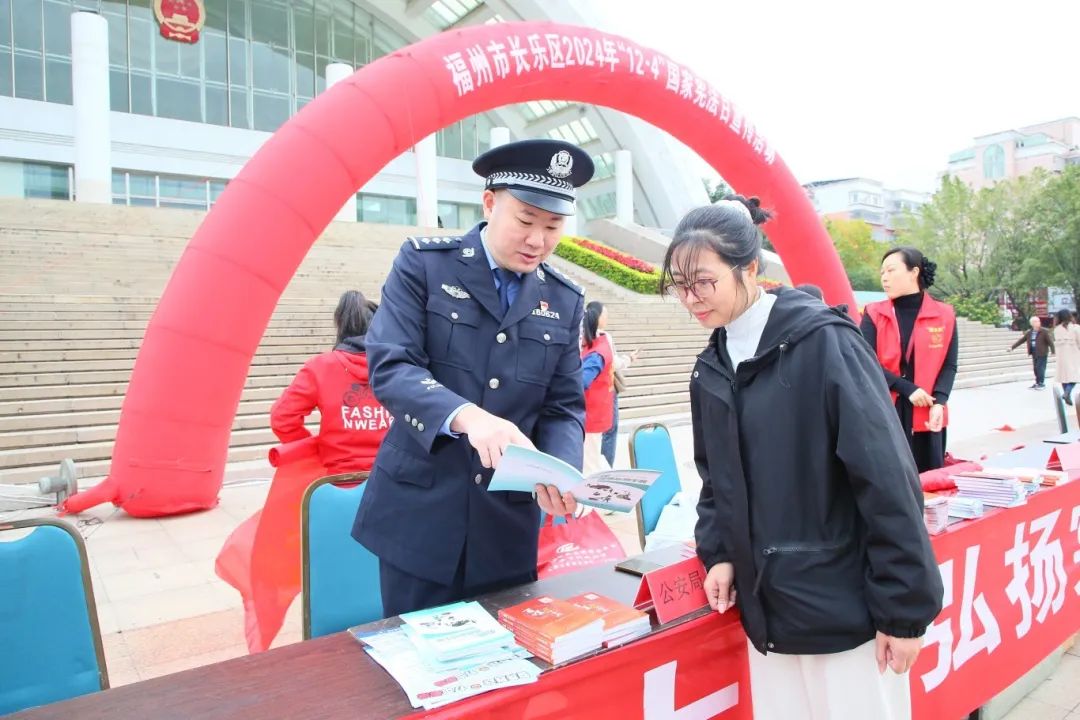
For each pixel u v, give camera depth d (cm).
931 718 197
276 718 112
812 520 140
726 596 156
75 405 706
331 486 220
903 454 132
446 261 165
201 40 2106
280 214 515
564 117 2805
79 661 164
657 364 1208
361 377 295
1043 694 264
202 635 312
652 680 146
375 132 554
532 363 168
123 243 1243
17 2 1853
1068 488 263
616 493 139
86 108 1623
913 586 127
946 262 3444
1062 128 5406
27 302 899
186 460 503
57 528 165
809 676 148
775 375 141
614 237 2503
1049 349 1301
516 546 172
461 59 596
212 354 498
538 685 124
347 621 216
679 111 736
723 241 140
